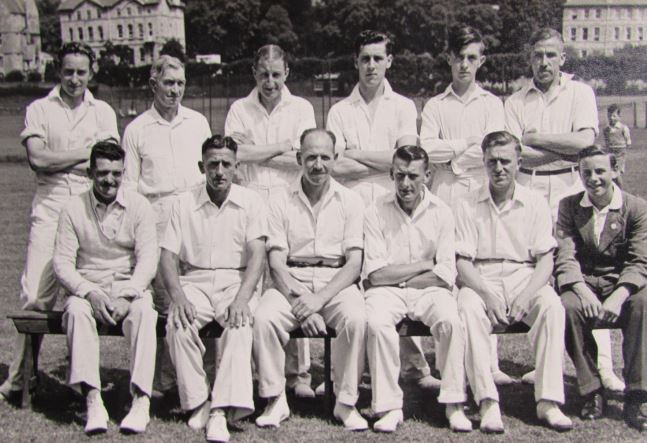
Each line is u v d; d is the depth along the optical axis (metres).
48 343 6.63
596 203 4.93
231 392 4.48
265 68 5.45
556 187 5.52
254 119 5.64
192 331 4.61
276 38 84.56
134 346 4.60
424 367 5.49
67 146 5.26
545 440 4.33
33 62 100.94
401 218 5.04
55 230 5.21
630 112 17.05
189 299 4.84
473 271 4.93
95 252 4.98
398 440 4.36
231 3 89.25
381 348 4.57
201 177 5.48
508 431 4.48
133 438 4.43
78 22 103.62
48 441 4.38
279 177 5.64
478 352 4.57
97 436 4.45
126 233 4.98
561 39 5.48
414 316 4.84
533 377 5.43
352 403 4.59
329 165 4.85
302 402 5.11
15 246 10.98
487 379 4.53
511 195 5.00
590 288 4.94
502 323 4.73
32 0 101.12
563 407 4.90
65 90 5.24
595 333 5.43
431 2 60.84
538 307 4.66
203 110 39.44
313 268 5.04
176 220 4.96
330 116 5.65
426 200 5.01
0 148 30.11
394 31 62.84
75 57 5.15
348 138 5.57
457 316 4.60
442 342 4.61
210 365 5.30
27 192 17.62
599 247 4.92
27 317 4.81
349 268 4.92
